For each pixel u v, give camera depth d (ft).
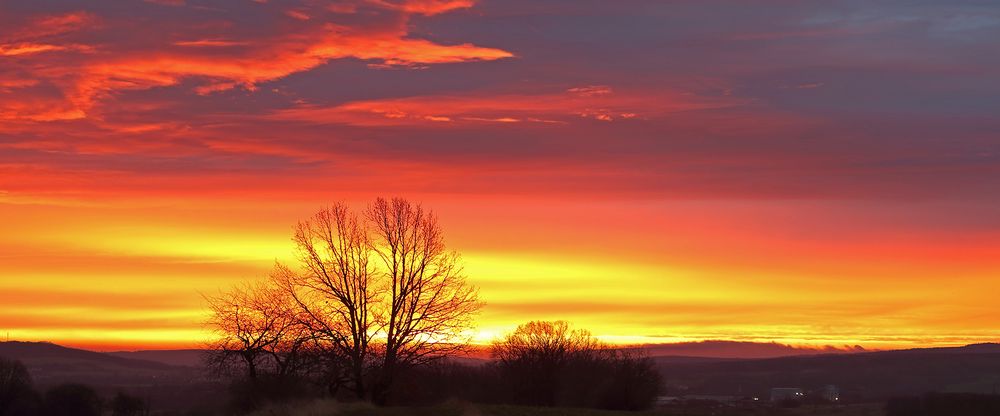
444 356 187.62
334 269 186.29
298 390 177.06
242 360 186.09
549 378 251.19
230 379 185.68
